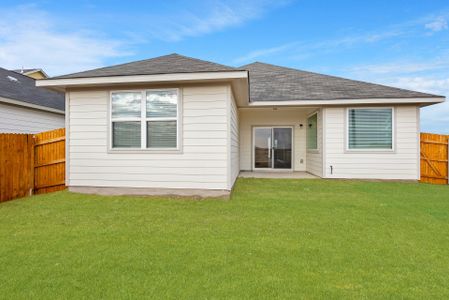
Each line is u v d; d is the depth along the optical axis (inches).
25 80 517.3
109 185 277.4
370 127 384.5
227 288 101.4
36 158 316.8
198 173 265.1
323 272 114.5
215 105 262.1
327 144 392.5
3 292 97.7
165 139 269.7
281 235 158.6
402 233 163.2
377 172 382.9
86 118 280.7
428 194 285.4
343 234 160.9
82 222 183.9
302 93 416.2
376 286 103.9
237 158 419.8
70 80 264.2
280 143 501.7
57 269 115.0
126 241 147.8
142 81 256.8
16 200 259.0
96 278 108.0
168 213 207.2
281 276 110.9
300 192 292.4
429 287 103.4
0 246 139.9
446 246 143.3
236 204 235.6
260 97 410.9
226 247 140.1
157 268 116.7
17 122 390.0
